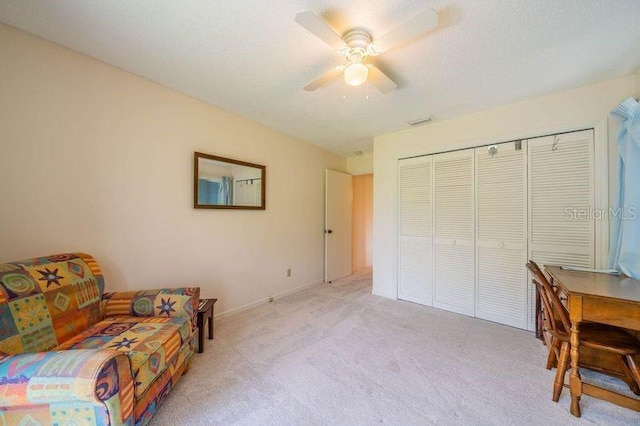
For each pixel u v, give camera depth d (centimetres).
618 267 192
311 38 160
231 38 160
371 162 458
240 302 292
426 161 312
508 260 255
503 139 255
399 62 181
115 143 197
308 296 348
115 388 99
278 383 166
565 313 150
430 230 309
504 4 130
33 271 137
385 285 347
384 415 140
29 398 92
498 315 261
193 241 248
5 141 154
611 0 126
